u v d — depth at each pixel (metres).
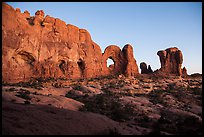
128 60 70.75
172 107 35.31
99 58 68.44
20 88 32.38
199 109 36.03
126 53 71.88
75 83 48.28
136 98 39.69
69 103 26.95
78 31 62.44
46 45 49.75
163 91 48.88
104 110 27.55
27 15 52.62
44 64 47.94
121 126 17.80
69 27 59.19
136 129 18.19
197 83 59.88
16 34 41.03
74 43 58.41
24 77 42.59
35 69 45.84
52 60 50.25
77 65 57.66
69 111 18.16
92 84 50.19
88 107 26.41
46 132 11.53
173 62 74.88
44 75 47.19
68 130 12.77
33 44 45.84
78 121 15.30
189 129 19.44
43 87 38.88
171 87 53.22
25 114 14.03
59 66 54.47
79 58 59.53
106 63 71.31
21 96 25.22
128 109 29.75
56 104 24.86
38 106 18.58
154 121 24.56
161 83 58.44
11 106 15.60
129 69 69.56
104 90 44.91
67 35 57.50
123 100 36.12
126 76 64.75
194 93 47.72
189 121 23.39
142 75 71.62
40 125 12.45
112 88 47.34
